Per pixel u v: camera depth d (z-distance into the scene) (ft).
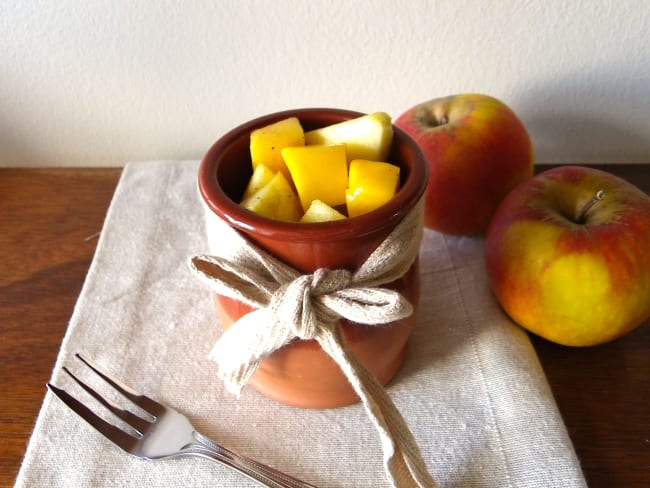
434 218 1.90
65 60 2.10
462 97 1.91
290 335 1.20
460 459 1.33
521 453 1.32
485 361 1.53
